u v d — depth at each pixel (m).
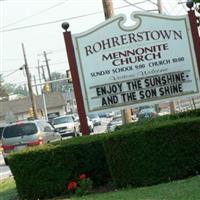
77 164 13.14
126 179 12.42
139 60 14.34
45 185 13.10
